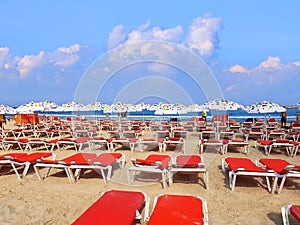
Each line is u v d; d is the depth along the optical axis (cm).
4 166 621
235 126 1166
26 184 484
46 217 340
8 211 359
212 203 382
